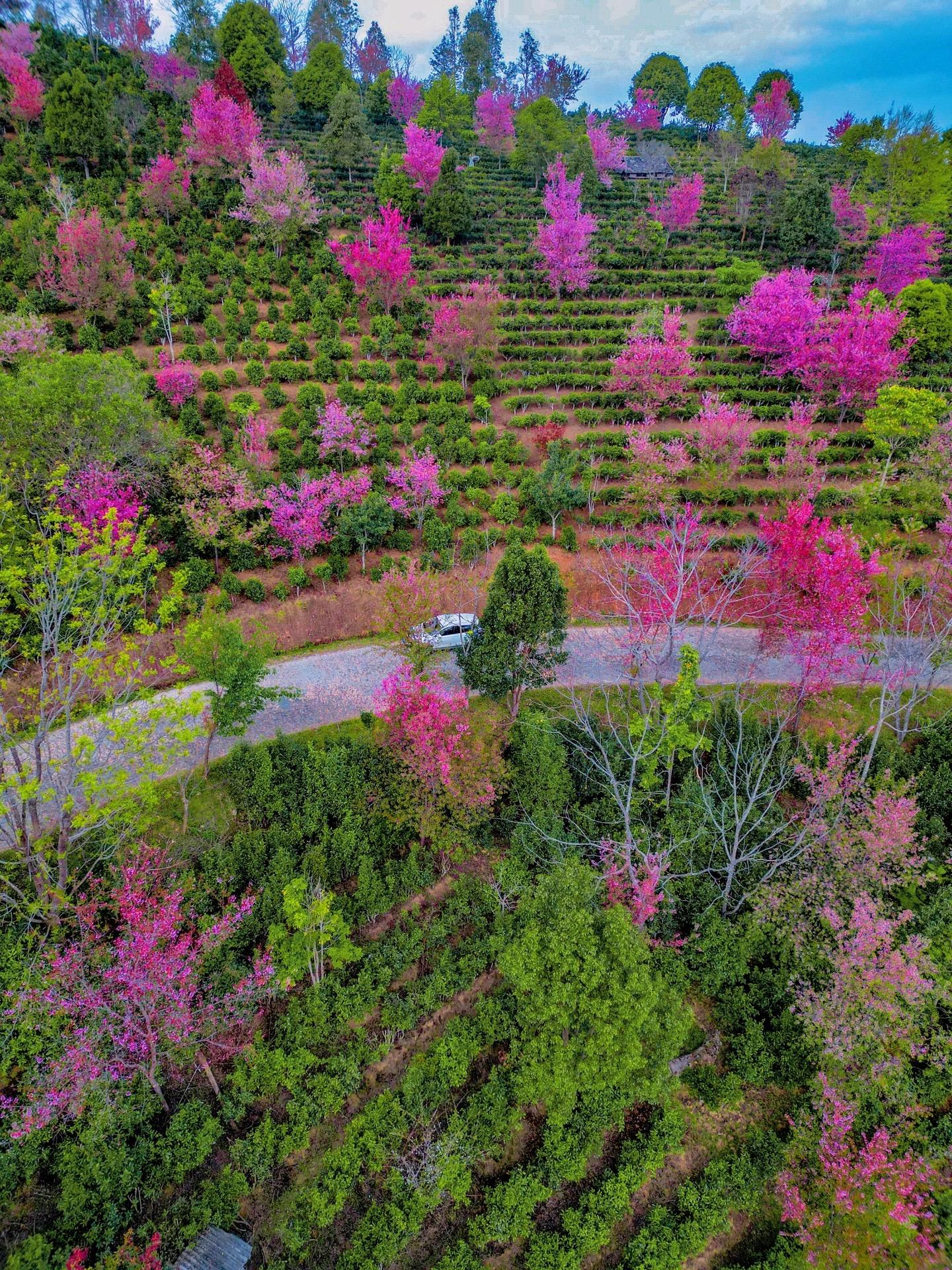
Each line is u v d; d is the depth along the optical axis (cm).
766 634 2484
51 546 1780
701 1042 1838
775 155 5647
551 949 1472
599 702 2617
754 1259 1537
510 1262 1510
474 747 2041
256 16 6788
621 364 3800
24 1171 1462
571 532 3331
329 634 2997
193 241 4544
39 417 2516
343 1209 1544
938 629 2761
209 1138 1537
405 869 2038
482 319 3919
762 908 1862
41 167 4759
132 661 2170
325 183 5697
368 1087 1725
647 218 5744
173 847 1969
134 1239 1422
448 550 3262
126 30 6391
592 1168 1653
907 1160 1531
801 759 2316
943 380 4031
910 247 4669
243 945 1850
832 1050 1630
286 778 2197
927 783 2233
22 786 1528
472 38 9106
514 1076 1606
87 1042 1399
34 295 3856
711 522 3431
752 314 4075
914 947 1645
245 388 3844
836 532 2281
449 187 5153
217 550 3111
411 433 3672
